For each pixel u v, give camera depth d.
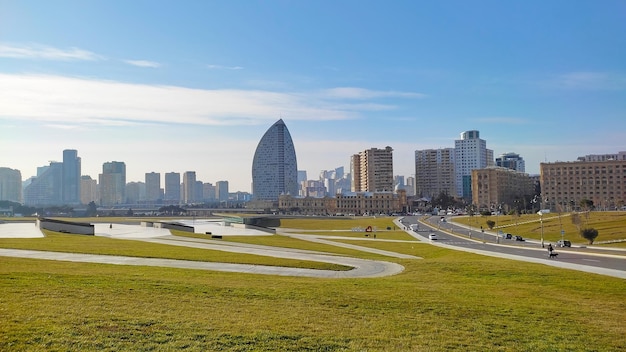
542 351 22.14
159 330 22.31
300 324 24.52
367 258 64.94
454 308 29.91
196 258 55.12
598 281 43.88
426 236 135.75
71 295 28.31
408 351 21.22
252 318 25.23
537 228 154.12
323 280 41.06
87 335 21.05
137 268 43.69
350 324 25.08
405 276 46.16
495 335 24.31
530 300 33.91
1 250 56.38
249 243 87.81
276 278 41.34
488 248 94.25
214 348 20.33
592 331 25.81
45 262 44.94
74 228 106.94
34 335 20.55
